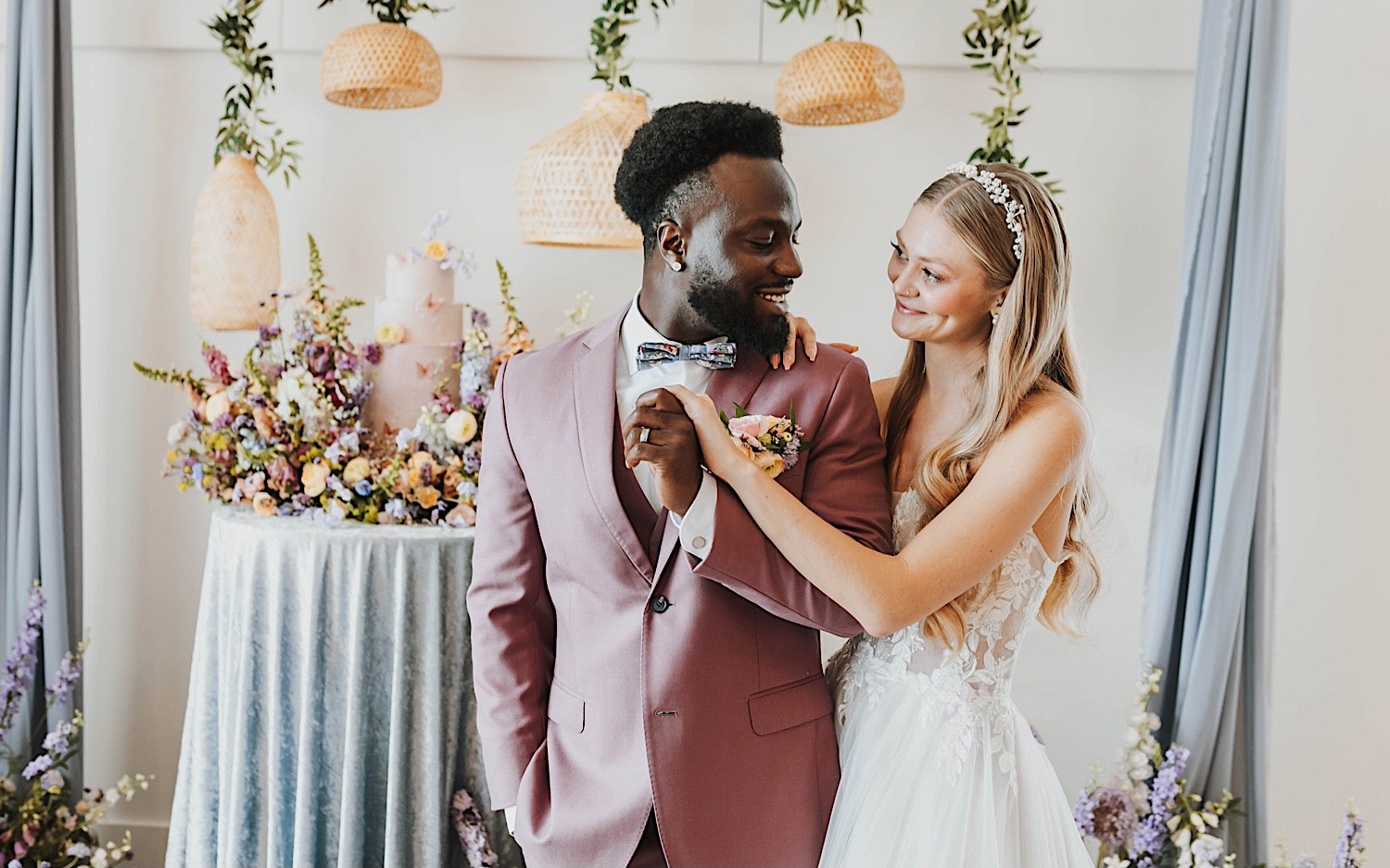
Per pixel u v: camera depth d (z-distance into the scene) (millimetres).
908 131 2641
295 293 2312
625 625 1488
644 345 1469
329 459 2148
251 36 2619
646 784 1433
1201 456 2201
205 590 2203
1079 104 2627
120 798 2760
